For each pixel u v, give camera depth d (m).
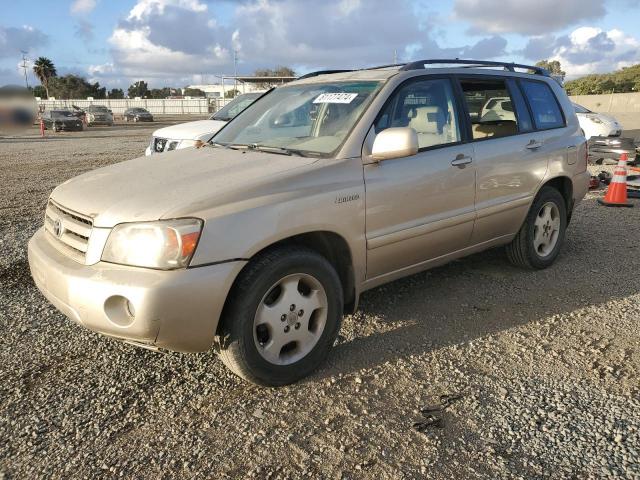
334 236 3.33
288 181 3.09
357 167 3.39
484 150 4.21
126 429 2.77
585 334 3.75
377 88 3.76
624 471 2.41
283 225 2.97
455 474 2.42
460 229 4.09
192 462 2.53
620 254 5.53
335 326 3.30
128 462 2.53
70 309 2.84
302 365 3.18
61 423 2.82
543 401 2.96
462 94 4.23
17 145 21.59
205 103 68.94
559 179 5.13
